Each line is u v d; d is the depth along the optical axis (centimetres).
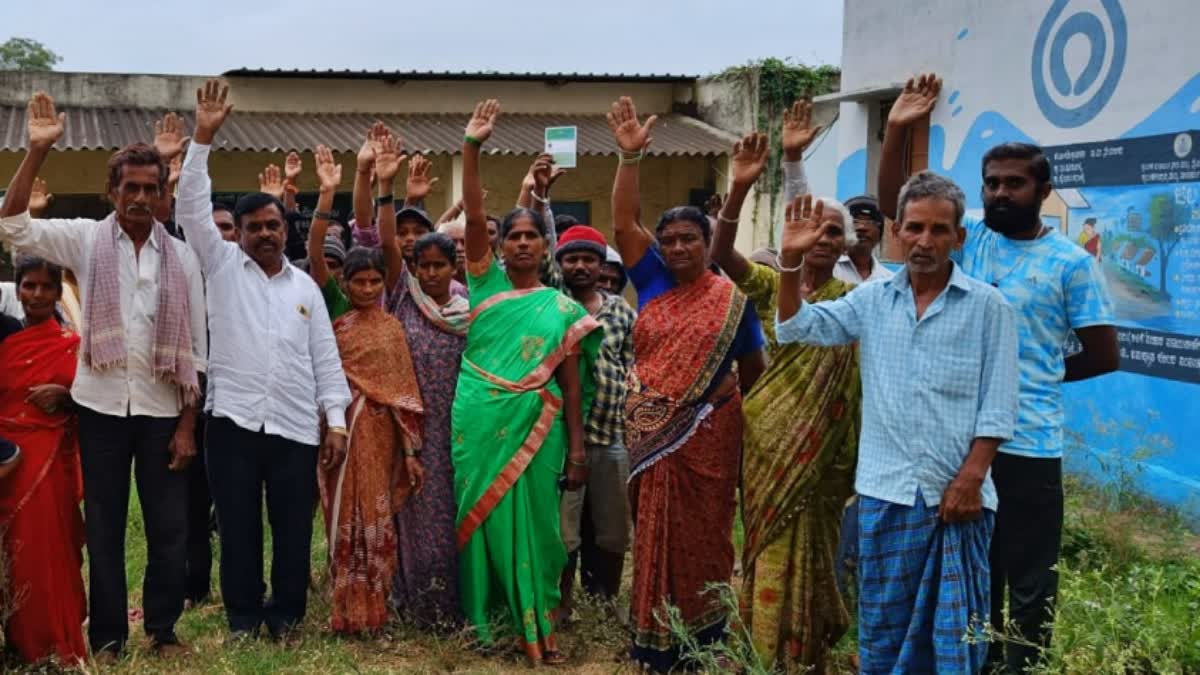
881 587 396
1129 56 788
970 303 382
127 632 496
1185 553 644
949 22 1008
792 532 454
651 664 475
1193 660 416
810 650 460
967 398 382
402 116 1869
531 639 505
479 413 520
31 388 468
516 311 528
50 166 1631
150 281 473
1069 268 418
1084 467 831
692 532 470
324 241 625
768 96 1756
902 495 385
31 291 471
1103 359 422
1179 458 747
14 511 465
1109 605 440
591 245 579
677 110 1989
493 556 519
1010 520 421
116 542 480
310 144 1631
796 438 448
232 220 622
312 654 498
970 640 377
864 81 1165
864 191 1188
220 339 498
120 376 468
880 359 395
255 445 504
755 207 1759
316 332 523
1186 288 743
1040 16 880
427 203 1794
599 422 552
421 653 515
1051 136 874
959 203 383
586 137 1820
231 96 1792
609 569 566
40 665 472
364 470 528
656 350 476
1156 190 766
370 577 527
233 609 518
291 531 518
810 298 456
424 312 548
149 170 462
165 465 483
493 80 1902
